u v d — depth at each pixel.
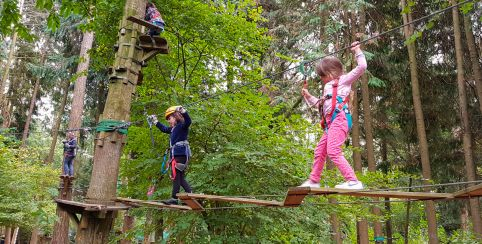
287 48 13.66
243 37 8.27
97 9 7.07
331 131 3.60
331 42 12.26
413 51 13.05
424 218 15.71
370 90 15.32
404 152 17.39
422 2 13.86
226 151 6.99
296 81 13.13
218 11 8.49
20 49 23.28
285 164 6.95
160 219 7.91
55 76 18.61
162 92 7.83
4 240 19.61
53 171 15.85
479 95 11.97
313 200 7.70
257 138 7.18
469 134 12.02
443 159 15.04
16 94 23.94
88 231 4.99
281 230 7.55
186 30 7.99
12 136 14.95
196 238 7.23
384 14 14.68
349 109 3.76
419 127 12.42
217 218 7.02
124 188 8.53
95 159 5.25
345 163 3.51
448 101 14.62
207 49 8.66
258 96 7.35
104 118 5.32
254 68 8.83
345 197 8.20
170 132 5.41
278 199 6.94
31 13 20.33
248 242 6.85
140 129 7.61
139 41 5.70
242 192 6.93
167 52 5.80
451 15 13.49
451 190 15.34
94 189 5.12
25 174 14.25
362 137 16.28
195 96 7.64
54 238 11.14
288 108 12.52
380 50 14.48
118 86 5.46
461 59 12.27
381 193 3.41
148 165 7.41
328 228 8.09
